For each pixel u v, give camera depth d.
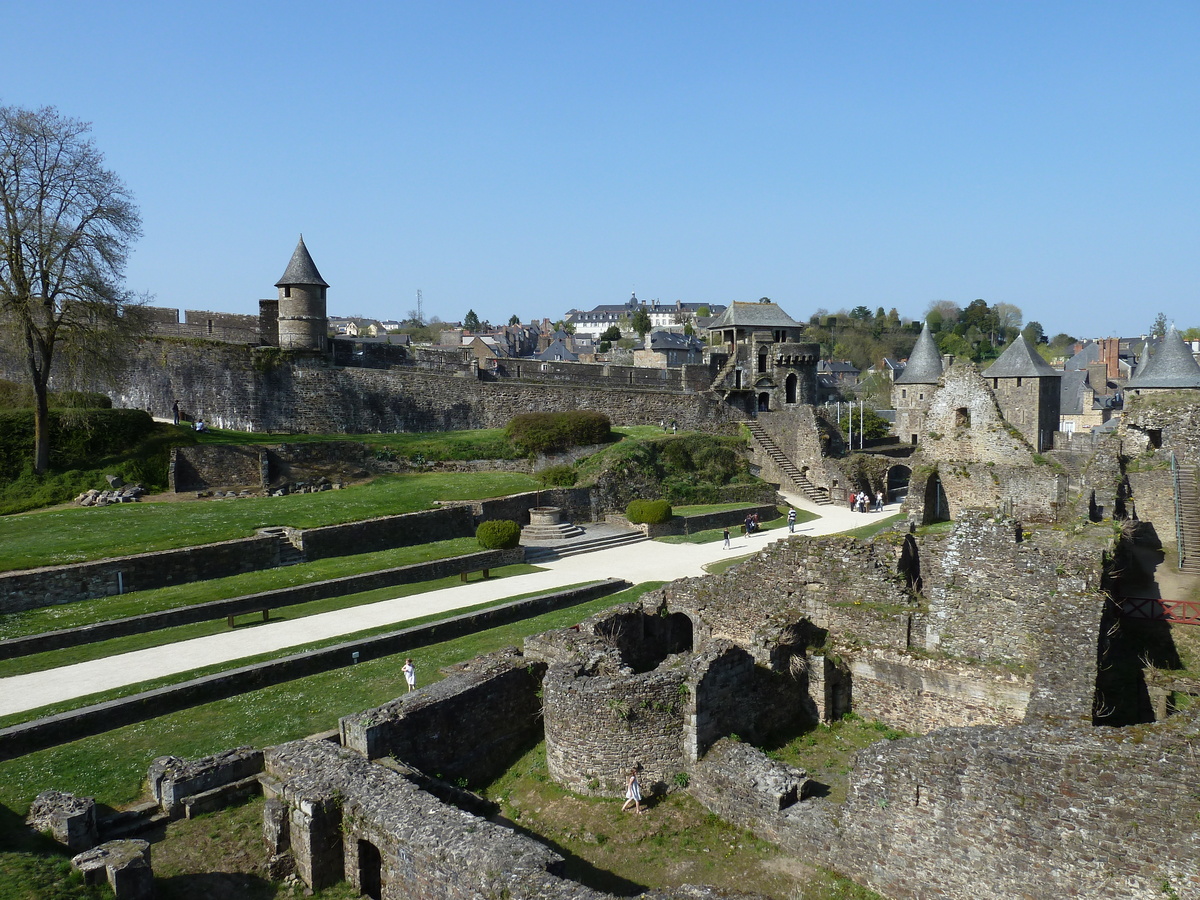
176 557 28.33
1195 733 10.48
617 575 32.53
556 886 10.81
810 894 12.79
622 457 46.44
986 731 12.14
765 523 44.81
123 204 35.91
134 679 20.06
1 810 14.02
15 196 33.12
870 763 12.68
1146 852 10.24
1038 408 65.56
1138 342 129.38
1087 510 21.69
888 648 17.72
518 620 26.92
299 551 31.61
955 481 29.48
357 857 13.32
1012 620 16.33
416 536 35.75
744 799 14.59
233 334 48.31
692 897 10.93
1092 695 13.80
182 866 13.14
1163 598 17.94
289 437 44.66
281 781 14.53
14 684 19.80
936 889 11.94
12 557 26.55
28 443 35.75
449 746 17.12
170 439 38.69
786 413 56.50
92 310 35.16
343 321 178.88
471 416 51.91
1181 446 22.61
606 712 16.09
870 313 188.38
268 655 21.91
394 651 23.56
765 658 17.58
